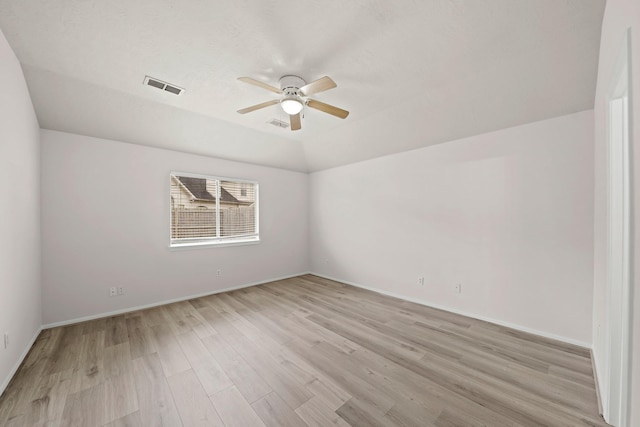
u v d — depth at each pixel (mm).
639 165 924
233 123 3504
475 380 1887
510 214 2799
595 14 1623
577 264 2402
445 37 1833
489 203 2951
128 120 2998
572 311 2430
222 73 2266
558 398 1695
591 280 2332
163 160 3611
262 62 2104
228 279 4262
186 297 3797
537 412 1573
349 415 1558
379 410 1597
